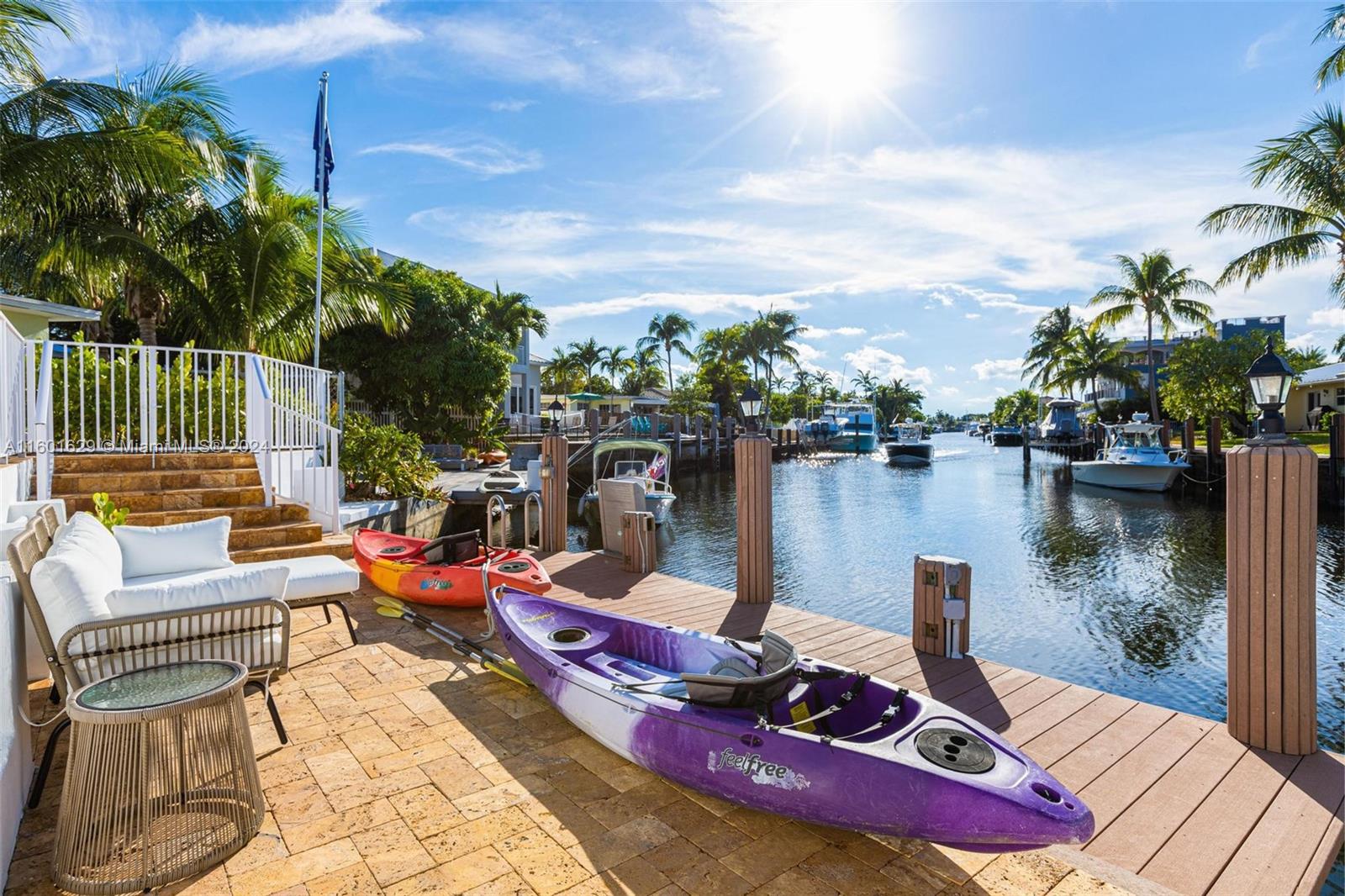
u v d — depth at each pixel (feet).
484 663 15.88
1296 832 10.11
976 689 15.49
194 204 43.39
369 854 9.04
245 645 11.90
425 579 20.67
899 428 167.43
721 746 9.84
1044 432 171.94
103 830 8.37
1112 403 144.77
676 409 155.53
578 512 73.97
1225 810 10.69
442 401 88.43
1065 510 73.26
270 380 30.17
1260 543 12.44
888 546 54.29
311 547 24.16
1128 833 10.11
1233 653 12.99
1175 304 117.29
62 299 51.90
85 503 22.58
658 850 9.28
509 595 16.62
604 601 23.06
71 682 10.14
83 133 32.40
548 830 9.66
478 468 86.48
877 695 10.52
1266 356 12.51
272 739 12.36
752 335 175.52
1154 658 29.27
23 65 31.91
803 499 83.71
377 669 15.92
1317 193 63.31
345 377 87.10
